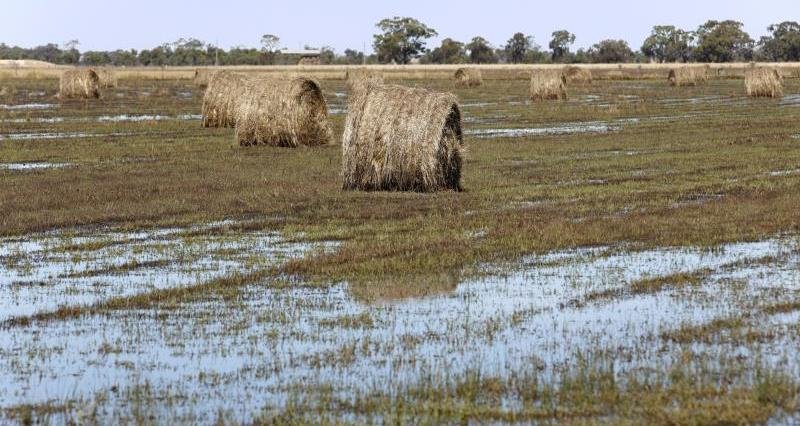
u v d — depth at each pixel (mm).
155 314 20312
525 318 19922
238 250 26156
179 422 14711
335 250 26031
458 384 16031
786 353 17469
